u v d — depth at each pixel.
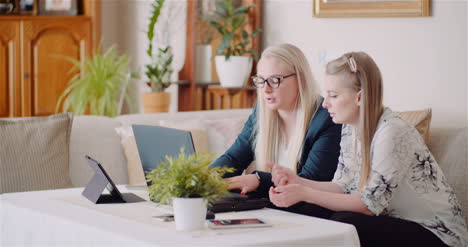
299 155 2.67
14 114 5.96
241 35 5.25
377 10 4.51
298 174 2.60
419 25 4.37
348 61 2.24
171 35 6.00
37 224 2.04
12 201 2.25
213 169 1.79
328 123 2.62
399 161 2.17
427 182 2.24
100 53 6.40
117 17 6.71
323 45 4.88
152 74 5.39
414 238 2.16
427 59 4.35
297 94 2.70
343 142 2.46
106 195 2.36
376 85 2.23
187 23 5.62
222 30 5.20
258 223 1.80
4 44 5.89
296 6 5.05
